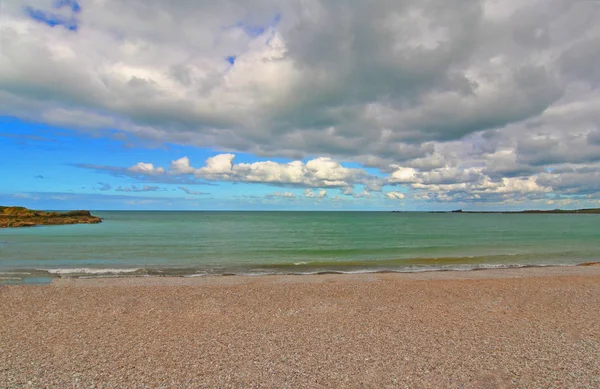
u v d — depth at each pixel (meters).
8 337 9.04
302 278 18.19
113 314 11.16
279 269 21.59
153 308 11.86
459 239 41.75
